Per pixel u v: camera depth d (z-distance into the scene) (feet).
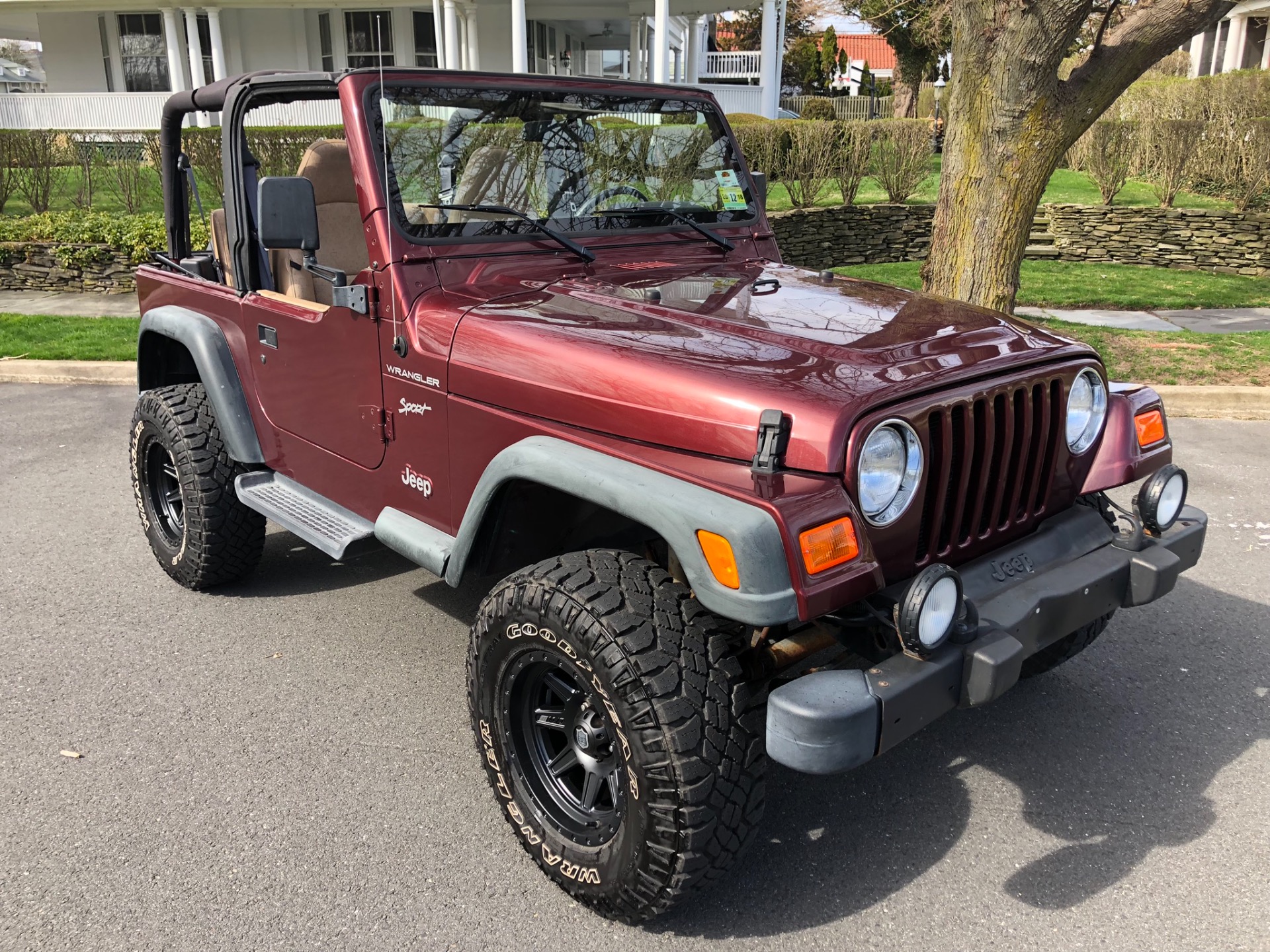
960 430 7.41
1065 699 10.81
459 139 9.73
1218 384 22.09
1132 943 7.43
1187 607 12.86
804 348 7.61
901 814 8.96
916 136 42.37
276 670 11.30
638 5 61.00
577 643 7.02
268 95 10.48
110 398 23.35
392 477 9.80
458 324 8.72
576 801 7.97
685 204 11.69
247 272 11.51
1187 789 9.29
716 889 8.00
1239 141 39.60
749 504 6.55
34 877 8.01
